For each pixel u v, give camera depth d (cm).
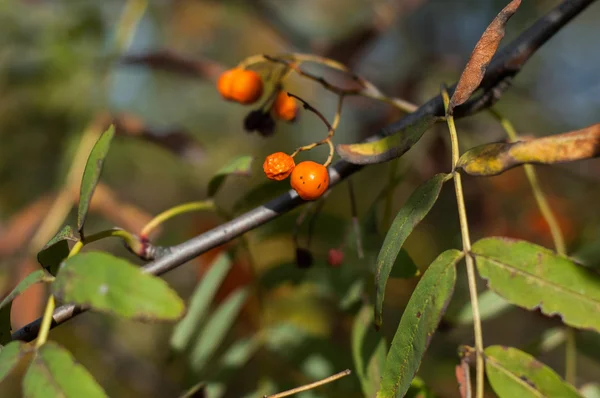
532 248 40
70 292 38
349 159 42
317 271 49
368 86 49
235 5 76
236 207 49
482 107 46
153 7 83
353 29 60
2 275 53
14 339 42
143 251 44
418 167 67
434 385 60
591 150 39
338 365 48
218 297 53
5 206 72
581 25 94
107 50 65
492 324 74
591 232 52
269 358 49
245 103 49
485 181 68
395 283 65
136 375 84
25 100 68
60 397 38
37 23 69
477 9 85
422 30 85
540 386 40
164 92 93
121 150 84
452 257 41
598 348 48
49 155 71
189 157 58
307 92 84
